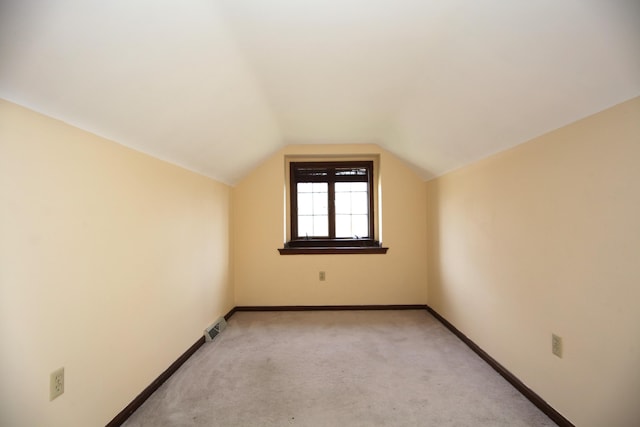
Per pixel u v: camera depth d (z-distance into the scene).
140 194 1.85
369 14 1.31
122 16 1.05
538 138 1.74
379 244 3.82
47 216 1.24
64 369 1.31
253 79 1.87
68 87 1.19
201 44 1.37
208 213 2.89
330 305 3.69
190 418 1.67
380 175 3.73
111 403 1.57
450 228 2.99
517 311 1.94
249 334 2.92
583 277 1.45
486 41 1.33
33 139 1.18
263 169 3.71
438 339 2.76
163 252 2.10
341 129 3.04
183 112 1.79
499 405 1.77
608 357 1.32
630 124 1.22
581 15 1.03
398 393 1.90
